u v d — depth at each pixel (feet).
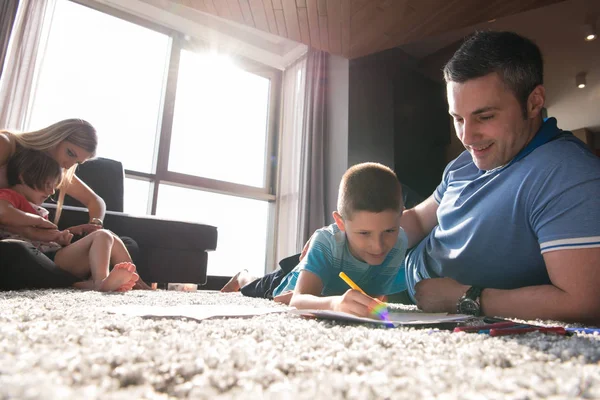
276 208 14.17
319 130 12.72
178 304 3.20
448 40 12.73
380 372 0.96
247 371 0.95
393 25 10.39
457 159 4.04
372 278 3.84
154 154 12.28
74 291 4.31
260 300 4.25
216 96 13.89
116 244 5.68
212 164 13.42
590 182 2.52
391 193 3.26
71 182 6.68
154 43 12.95
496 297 2.76
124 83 12.15
